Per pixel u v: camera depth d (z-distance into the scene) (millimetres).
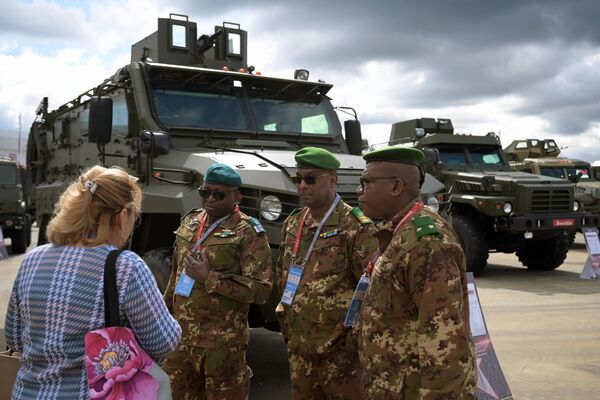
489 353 3588
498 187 9688
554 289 8258
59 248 1770
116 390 1635
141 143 4656
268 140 5488
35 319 1694
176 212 4348
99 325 1666
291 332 2746
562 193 9742
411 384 1801
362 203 2018
